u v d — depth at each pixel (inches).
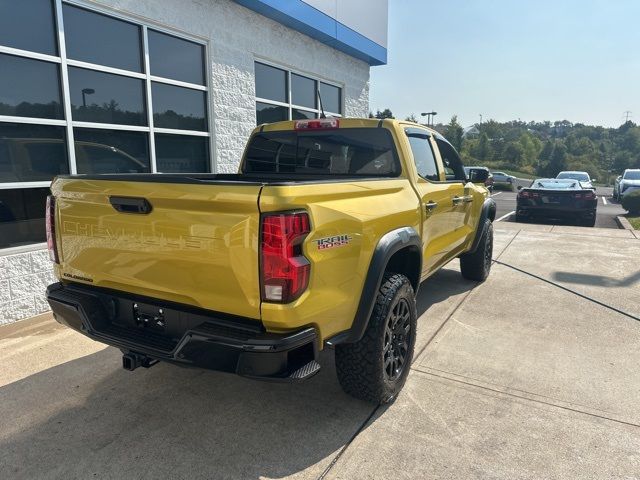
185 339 92.1
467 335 169.9
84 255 109.7
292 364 92.5
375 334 112.9
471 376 138.6
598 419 115.7
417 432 111.3
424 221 147.1
